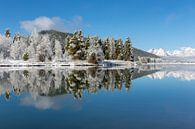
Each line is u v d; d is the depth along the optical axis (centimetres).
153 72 6788
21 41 12012
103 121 1470
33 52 10638
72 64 9831
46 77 4525
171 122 1441
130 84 3550
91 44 11006
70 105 1969
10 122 1467
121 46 13138
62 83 3572
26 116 1609
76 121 1473
